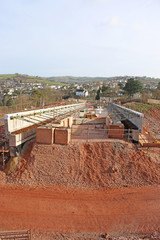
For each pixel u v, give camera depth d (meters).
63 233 8.17
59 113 25.31
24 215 9.09
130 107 42.69
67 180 11.67
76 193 10.73
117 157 13.11
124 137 16.08
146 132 18.84
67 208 9.60
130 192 10.95
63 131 13.55
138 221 8.98
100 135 16.70
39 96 50.22
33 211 9.34
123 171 12.35
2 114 30.17
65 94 100.94
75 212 9.38
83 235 8.11
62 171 12.13
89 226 8.61
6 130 13.17
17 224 8.55
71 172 12.13
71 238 7.91
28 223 8.63
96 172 12.22
